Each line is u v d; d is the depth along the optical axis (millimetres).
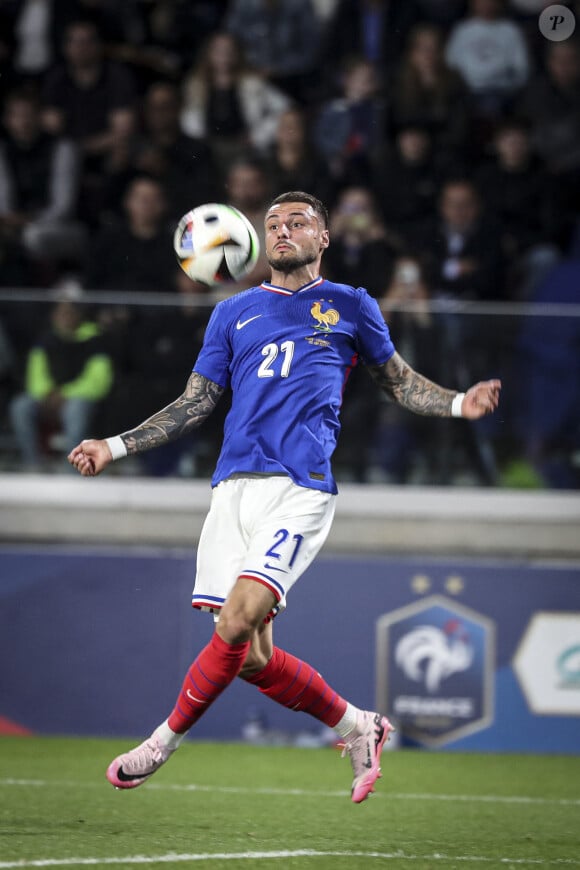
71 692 26031
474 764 23703
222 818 15773
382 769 22500
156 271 32250
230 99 37281
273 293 14164
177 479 28750
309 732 25938
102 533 28453
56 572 26281
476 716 25859
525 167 35312
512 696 25875
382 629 26031
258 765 22547
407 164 34750
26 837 13297
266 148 37000
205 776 20734
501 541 28219
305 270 14242
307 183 34406
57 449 28531
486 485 28406
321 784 20156
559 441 28266
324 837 14289
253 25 39219
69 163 36156
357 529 28234
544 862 12828
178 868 11586
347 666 25938
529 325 28219
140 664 26094
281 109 37969
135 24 40281
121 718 25969
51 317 28328
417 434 28375
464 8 39094
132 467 28719
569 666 25922
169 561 26328
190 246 14906
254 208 32781
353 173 34844
